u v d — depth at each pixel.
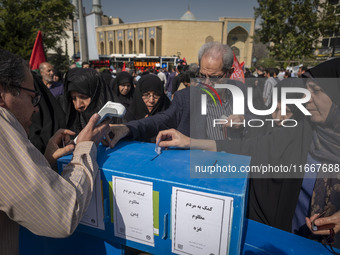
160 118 1.52
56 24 19.50
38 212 0.68
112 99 1.81
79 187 0.75
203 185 0.70
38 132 2.00
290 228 1.16
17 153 0.69
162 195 0.75
